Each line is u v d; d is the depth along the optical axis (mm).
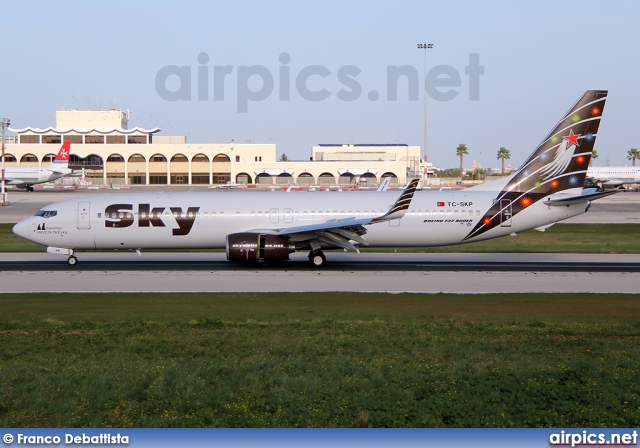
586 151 100188
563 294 77688
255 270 96562
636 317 64875
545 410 37344
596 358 47469
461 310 68375
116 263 104062
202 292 79000
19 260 108000
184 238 100188
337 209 100062
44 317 64375
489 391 40000
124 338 54250
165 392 39719
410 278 89625
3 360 47000
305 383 40875
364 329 57750
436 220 99812
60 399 38531
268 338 53875
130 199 101625
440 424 35500
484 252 119562
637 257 112312
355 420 35938
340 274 92938
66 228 99500
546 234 148000
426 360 46875
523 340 53750
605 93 99125
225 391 39781
